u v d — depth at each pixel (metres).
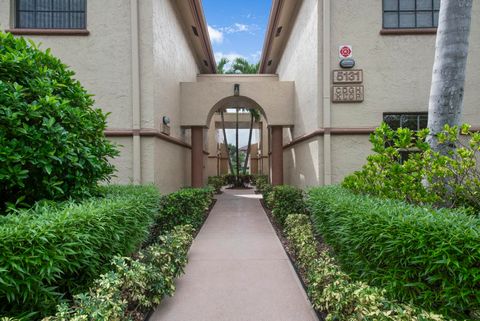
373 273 2.76
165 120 8.19
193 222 6.50
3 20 7.38
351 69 7.43
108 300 2.46
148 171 7.42
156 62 7.67
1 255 1.92
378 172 4.13
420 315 2.16
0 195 3.08
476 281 2.12
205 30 11.89
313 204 4.40
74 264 2.47
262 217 8.51
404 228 2.39
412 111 7.41
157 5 7.78
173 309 3.28
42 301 2.33
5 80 3.10
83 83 7.44
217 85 10.55
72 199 3.30
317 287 3.12
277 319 3.08
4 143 2.76
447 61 4.02
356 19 7.42
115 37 7.46
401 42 7.43
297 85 9.98
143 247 5.29
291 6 10.08
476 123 7.30
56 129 3.01
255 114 21.23
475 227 2.24
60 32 7.39
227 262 4.69
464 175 3.59
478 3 7.31
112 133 7.36
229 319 3.08
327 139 7.37
